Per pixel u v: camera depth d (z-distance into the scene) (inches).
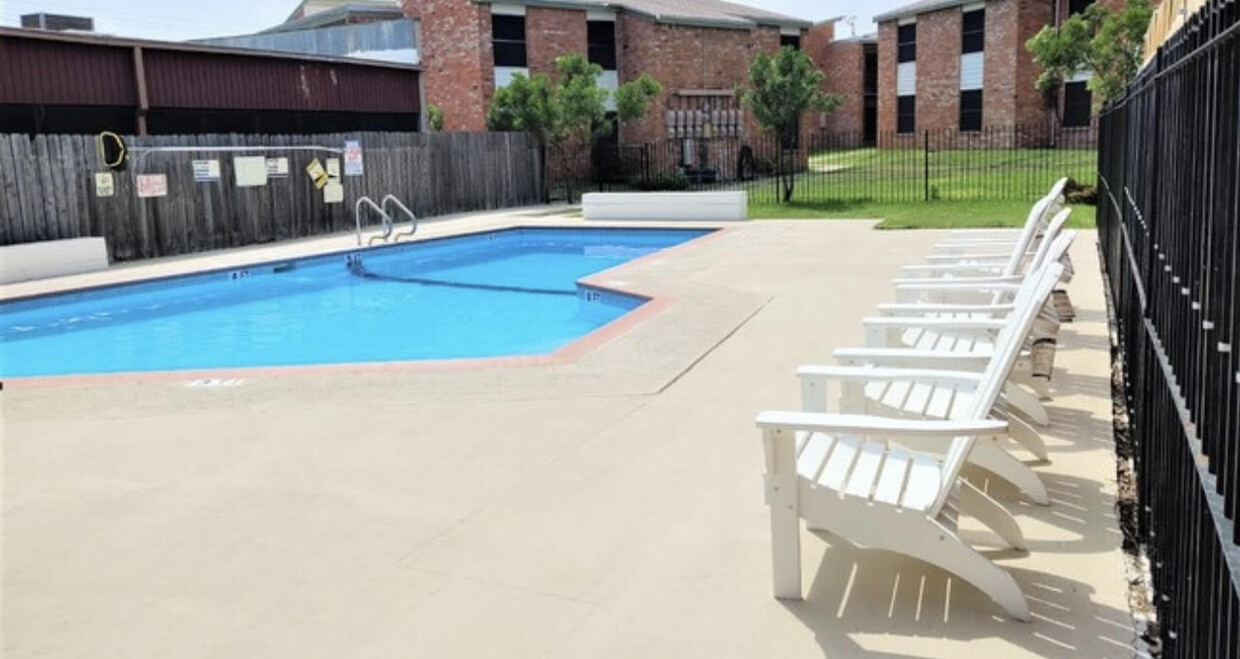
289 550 141.0
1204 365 82.7
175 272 504.1
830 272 411.2
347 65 868.6
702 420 198.8
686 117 1111.0
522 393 223.3
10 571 136.3
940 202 748.6
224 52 751.7
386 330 424.2
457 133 828.6
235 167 622.2
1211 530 75.4
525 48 1046.4
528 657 110.2
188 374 251.6
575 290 509.7
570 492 160.6
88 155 538.9
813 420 115.8
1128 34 775.1
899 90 1274.6
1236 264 69.5
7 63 619.2
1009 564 128.7
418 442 189.6
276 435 196.9
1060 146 1108.5
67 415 214.8
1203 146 88.9
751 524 145.1
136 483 171.0
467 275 570.9
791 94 851.4
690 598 122.6
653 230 676.7
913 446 156.4
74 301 459.2
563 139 967.0
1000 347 136.1
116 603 126.3
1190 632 85.9
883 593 122.1
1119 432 182.9
